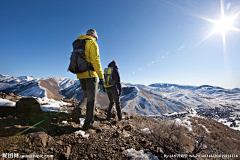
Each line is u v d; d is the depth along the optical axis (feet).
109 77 14.26
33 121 9.39
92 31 9.84
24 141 6.64
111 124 12.12
